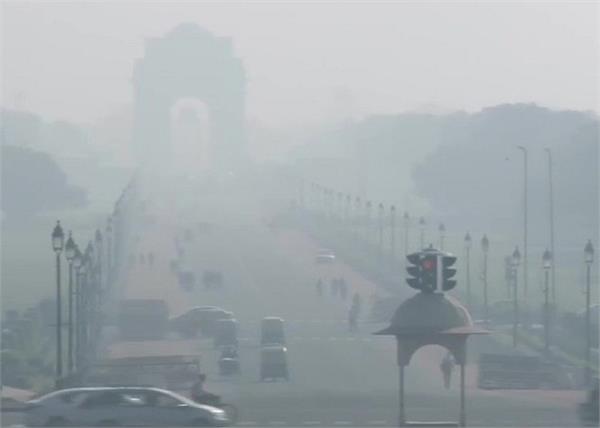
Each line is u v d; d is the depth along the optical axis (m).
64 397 102.12
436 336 115.94
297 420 110.75
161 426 101.62
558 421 108.31
